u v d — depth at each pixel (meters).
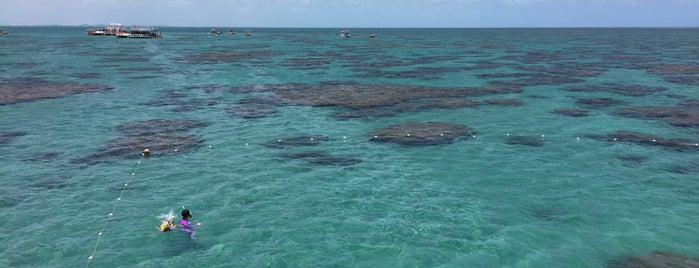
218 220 18.95
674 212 19.58
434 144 29.52
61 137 30.70
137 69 70.19
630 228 18.14
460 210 19.78
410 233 17.80
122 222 18.72
